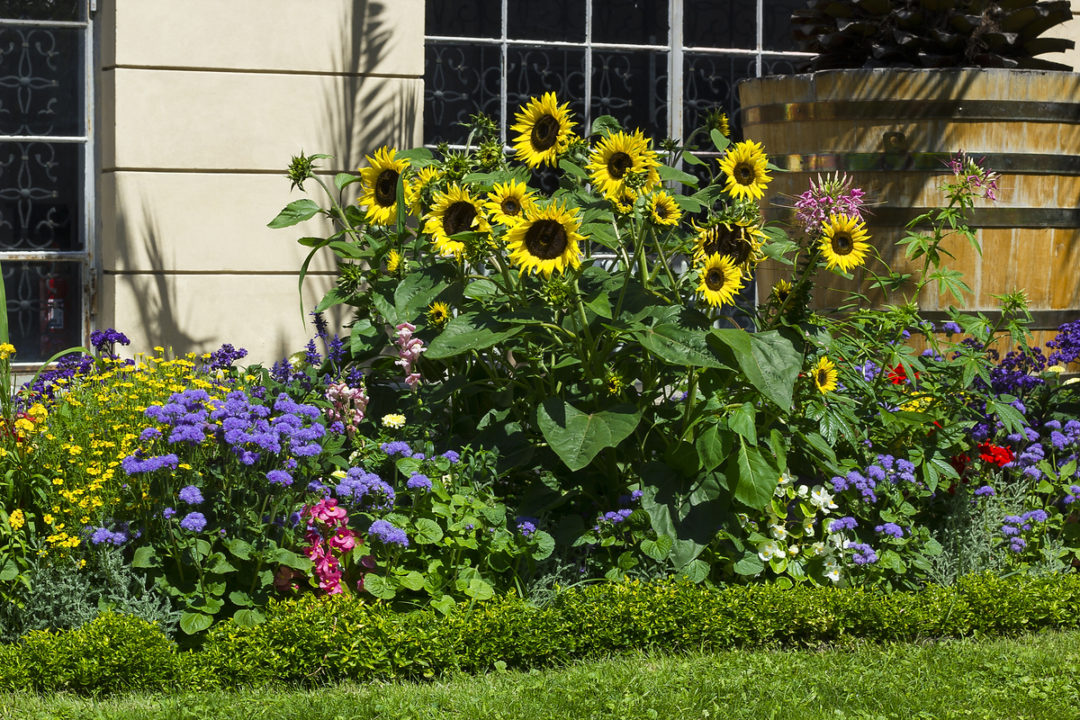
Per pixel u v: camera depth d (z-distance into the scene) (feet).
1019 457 18.26
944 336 20.84
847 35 22.22
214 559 14.44
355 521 15.37
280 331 23.99
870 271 18.92
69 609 14.21
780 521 16.35
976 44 21.70
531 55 25.79
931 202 20.79
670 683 13.41
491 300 17.12
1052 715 12.85
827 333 17.06
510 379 17.42
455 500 15.48
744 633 14.88
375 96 24.17
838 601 15.21
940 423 17.95
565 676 13.66
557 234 14.93
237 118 23.62
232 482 14.96
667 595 14.87
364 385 17.85
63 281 24.25
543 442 16.99
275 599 14.70
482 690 13.29
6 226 23.88
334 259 24.18
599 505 16.67
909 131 20.76
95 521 14.82
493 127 18.98
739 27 26.86
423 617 14.34
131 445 15.70
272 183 23.85
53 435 15.79
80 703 12.76
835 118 21.12
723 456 15.20
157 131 23.29
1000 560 17.13
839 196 16.55
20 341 24.04
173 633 14.44
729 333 14.99
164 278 23.47
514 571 15.49
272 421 15.46
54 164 24.08
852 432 17.02
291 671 13.66
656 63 26.37
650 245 17.39
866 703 13.12
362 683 13.70
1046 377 20.71
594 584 15.71
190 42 23.35
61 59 23.95
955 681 13.73
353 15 24.03
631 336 15.85
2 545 14.74
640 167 15.62
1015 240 20.99
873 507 17.25
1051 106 20.88
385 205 17.79
